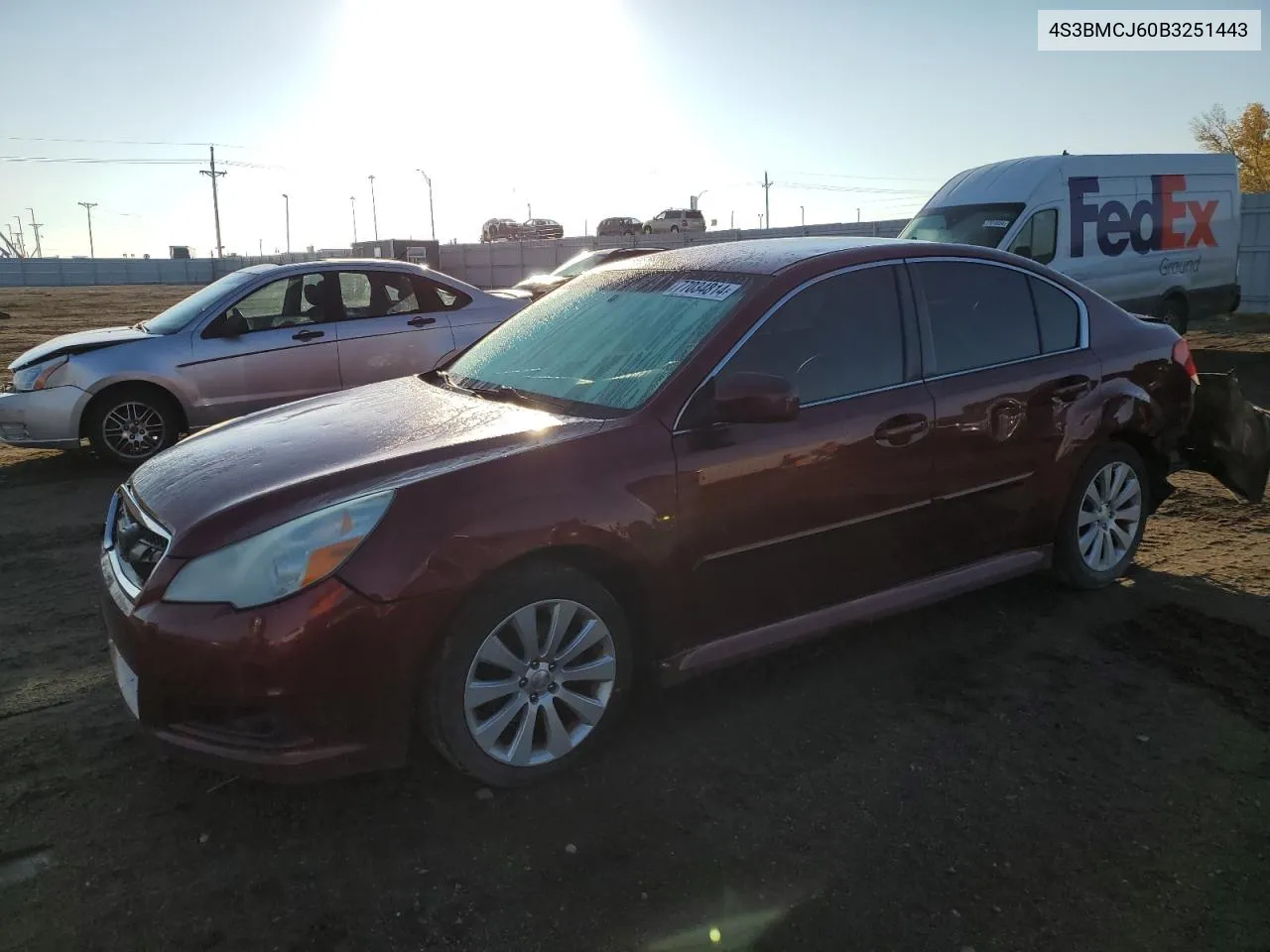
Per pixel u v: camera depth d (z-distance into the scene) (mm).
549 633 2998
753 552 3346
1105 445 4398
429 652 2812
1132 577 4742
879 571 3709
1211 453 4887
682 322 3570
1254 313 18391
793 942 2377
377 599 2684
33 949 2354
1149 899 2521
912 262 3904
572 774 3107
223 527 2756
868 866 2658
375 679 2723
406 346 8172
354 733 2738
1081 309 4406
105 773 3107
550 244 43781
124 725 3408
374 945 2371
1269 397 10016
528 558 2939
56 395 7254
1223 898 2521
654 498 3100
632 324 3754
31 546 5531
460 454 3016
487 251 46219
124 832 2805
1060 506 4238
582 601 3023
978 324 4031
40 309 32000
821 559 3531
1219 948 2352
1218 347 14086
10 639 4180
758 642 3434
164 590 2727
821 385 3539
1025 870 2641
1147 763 3148
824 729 3361
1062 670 3775
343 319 8008
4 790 2998
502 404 3590
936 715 3449
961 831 2805
